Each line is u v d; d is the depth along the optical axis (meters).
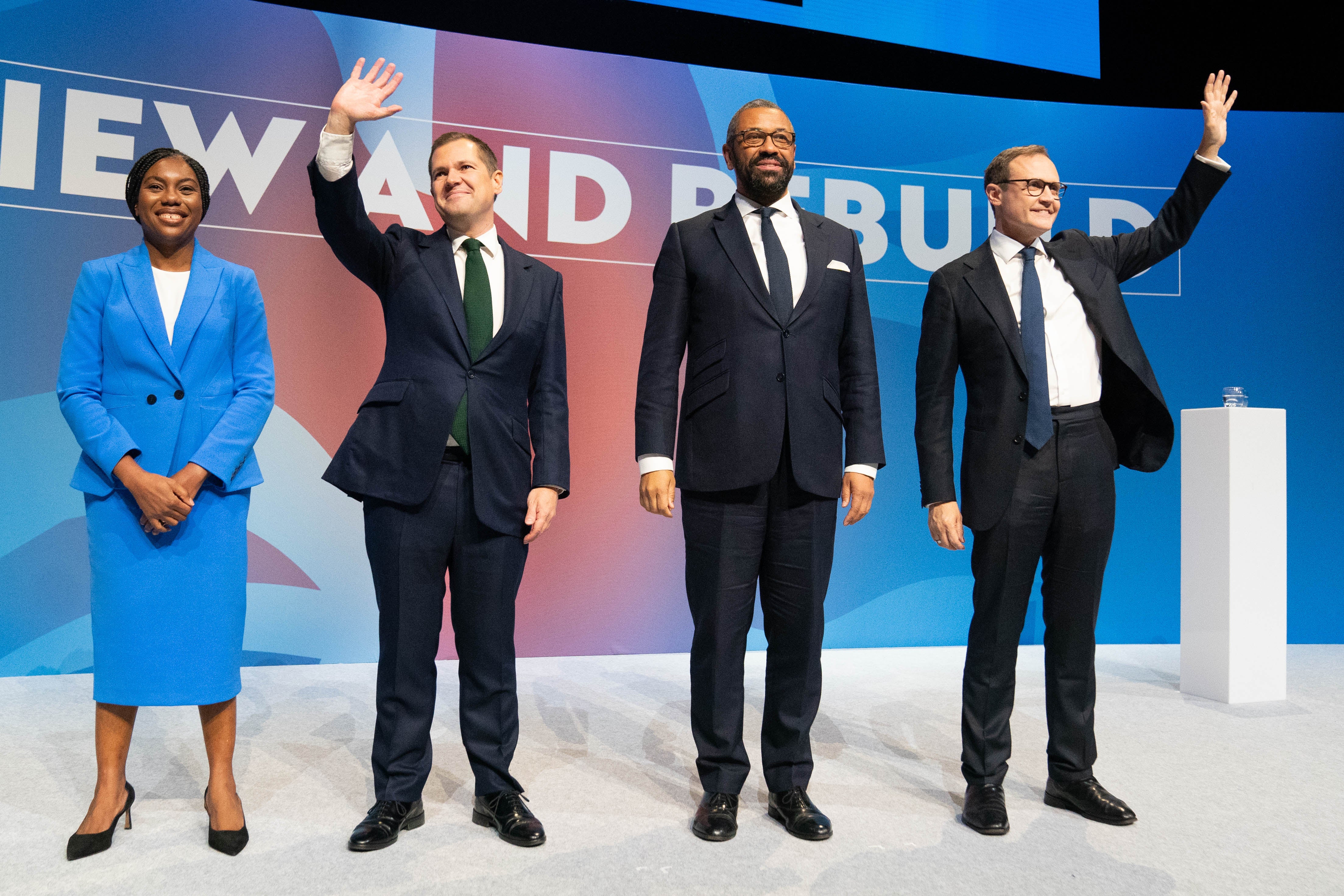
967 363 2.01
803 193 3.78
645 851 1.68
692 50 3.77
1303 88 4.04
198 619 1.65
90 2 3.13
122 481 1.61
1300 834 1.81
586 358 3.57
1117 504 3.94
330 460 3.32
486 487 1.76
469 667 1.81
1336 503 3.97
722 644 1.85
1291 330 3.98
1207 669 3.00
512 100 3.53
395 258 1.85
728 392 1.85
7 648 3.03
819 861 1.65
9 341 3.03
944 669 3.41
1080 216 3.95
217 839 1.64
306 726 2.48
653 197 3.66
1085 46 4.05
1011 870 1.62
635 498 3.61
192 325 1.69
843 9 3.89
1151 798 2.02
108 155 3.14
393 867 1.59
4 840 1.67
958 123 3.92
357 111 1.66
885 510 3.82
